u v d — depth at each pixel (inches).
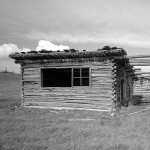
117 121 368.8
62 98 527.2
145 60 483.5
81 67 513.0
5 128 319.6
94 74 498.9
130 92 804.0
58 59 531.5
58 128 315.9
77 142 250.5
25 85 567.2
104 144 242.4
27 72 565.3
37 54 524.4
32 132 299.0
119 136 273.4
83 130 301.6
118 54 466.6
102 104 486.0
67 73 708.0
